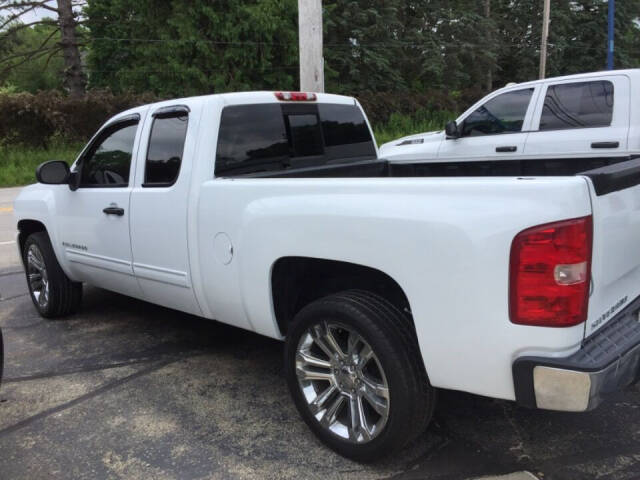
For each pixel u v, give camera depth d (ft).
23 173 59.88
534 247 7.34
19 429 11.05
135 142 13.21
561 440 10.06
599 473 9.10
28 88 146.30
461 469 9.31
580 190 7.35
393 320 8.86
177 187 11.91
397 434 8.87
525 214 7.41
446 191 8.14
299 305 11.07
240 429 10.81
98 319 17.17
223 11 83.20
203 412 11.48
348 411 9.67
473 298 7.84
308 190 9.73
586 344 7.80
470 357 8.07
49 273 16.52
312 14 28.12
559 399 7.47
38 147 68.59
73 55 80.38
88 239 14.75
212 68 85.05
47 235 16.75
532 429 10.43
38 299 17.40
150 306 18.29
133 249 13.29
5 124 66.85
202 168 11.62
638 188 8.87
